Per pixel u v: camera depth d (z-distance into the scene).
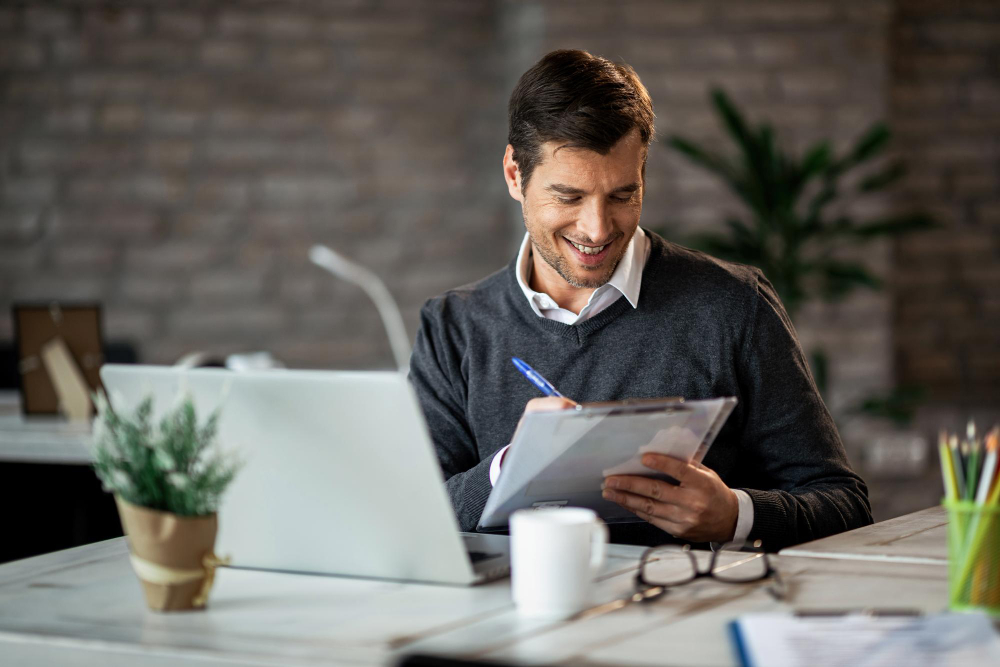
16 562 1.17
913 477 3.95
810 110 4.04
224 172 4.21
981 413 3.93
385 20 4.25
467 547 1.16
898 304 4.29
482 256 4.39
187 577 0.95
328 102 4.25
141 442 0.95
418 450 0.98
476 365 1.53
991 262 4.30
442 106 4.31
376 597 0.99
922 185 4.26
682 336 1.48
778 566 1.06
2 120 4.14
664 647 0.81
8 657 0.90
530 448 1.04
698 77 4.03
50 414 2.56
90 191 4.18
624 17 4.02
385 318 4.32
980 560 0.88
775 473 1.48
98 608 0.98
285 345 4.26
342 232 4.28
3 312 4.18
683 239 3.33
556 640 0.84
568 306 1.54
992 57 4.27
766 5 4.01
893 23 4.21
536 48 4.05
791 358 1.48
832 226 3.33
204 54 4.17
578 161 1.32
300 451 1.03
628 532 1.43
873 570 1.03
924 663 0.75
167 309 4.21
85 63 4.15
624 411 1.05
